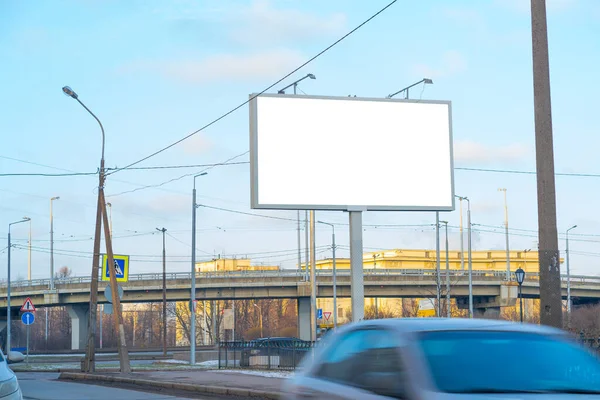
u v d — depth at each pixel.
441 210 27.55
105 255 34.03
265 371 27.95
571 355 5.73
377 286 68.00
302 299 69.88
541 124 12.50
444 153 27.80
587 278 76.81
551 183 12.38
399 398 5.38
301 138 26.61
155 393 20.45
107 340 113.50
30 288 75.25
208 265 134.62
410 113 27.64
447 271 57.78
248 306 114.31
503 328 6.02
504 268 123.00
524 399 4.99
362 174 26.97
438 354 5.54
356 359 6.38
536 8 12.77
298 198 26.34
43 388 22.64
